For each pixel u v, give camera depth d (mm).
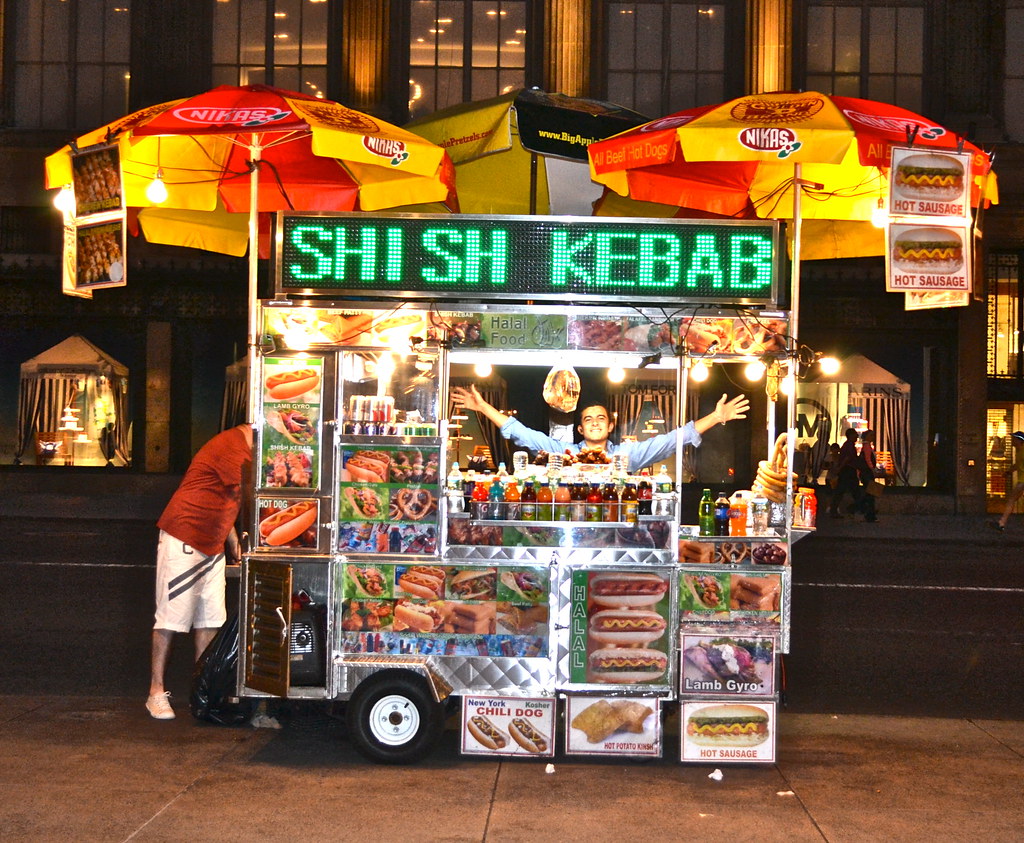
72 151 6840
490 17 26172
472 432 18656
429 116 9875
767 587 6520
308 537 6582
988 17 25297
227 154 8203
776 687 6438
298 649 6461
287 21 26250
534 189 9742
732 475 25109
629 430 20844
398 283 6723
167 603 7184
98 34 26359
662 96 26031
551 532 6504
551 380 7793
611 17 26062
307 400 6637
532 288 6711
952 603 13062
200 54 26172
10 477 25875
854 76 25891
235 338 26000
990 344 25406
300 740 6820
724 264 6703
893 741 7125
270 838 5148
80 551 16234
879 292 24719
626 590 6477
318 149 6555
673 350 6707
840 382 25219
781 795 5930
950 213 6578
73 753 6449
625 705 6434
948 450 25156
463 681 6484
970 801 5867
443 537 6527
